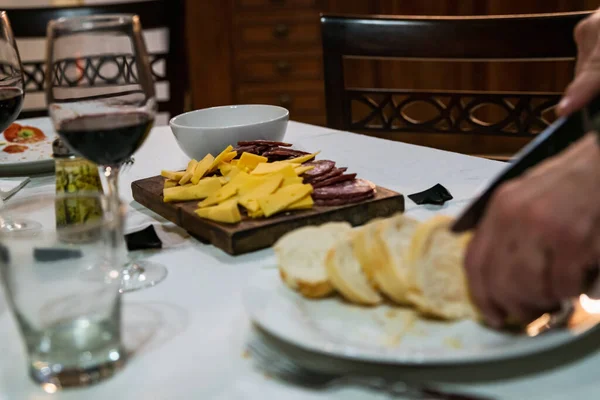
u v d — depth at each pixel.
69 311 0.50
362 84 2.95
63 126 0.65
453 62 2.82
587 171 0.46
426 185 0.93
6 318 0.60
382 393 0.45
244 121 1.16
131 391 0.48
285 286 0.58
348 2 2.85
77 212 0.65
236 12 2.98
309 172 0.85
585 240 0.45
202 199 0.83
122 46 0.67
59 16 1.82
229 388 0.47
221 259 0.72
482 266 0.49
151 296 0.63
